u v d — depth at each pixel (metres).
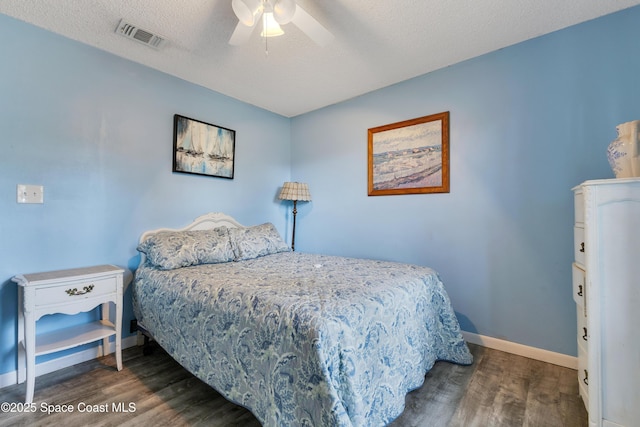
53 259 1.95
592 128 1.88
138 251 2.33
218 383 1.46
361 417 1.09
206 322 1.55
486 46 2.16
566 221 1.97
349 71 2.52
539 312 2.06
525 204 2.12
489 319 2.26
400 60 2.34
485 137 2.28
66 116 2.01
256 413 1.26
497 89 2.22
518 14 1.81
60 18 1.82
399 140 2.74
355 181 3.09
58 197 1.98
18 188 1.82
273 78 2.64
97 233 2.15
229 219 3.01
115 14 1.79
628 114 1.78
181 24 1.89
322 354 1.06
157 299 1.92
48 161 1.94
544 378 1.82
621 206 1.27
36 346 1.71
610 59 1.83
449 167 2.45
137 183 2.36
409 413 1.49
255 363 1.28
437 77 2.51
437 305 2.02
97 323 2.09
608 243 1.29
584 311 1.49
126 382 1.79
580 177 1.92
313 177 3.48
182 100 2.65
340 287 1.54
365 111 2.99
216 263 2.30
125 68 2.29
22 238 1.84
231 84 2.76
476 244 2.32
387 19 1.84
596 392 1.32
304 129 3.57
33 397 1.62
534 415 1.48
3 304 1.77
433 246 2.54
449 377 1.83
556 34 1.99
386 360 1.39
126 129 2.29
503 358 2.09
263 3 1.51
